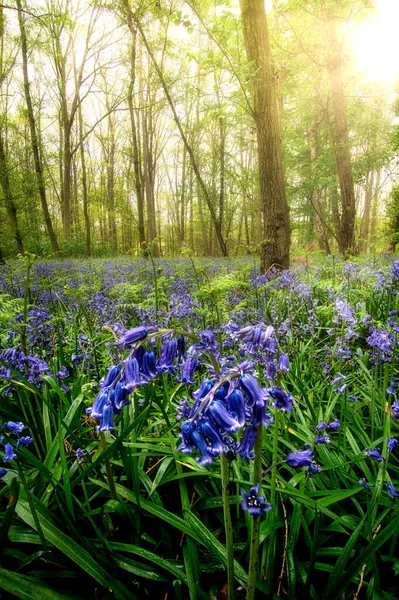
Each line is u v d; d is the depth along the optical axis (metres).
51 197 41.53
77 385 2.59
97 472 2.02
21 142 22.64
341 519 1.77
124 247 43.09
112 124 33.09
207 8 8.25
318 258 9.68
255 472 1.22
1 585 1.41
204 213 37.88
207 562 1.69
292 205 21.98
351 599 1.56
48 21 15.48
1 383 2.64
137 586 1.65
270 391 1.12
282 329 2.91
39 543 1.64
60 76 20.86
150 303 4.14
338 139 13.20
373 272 5.22
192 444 1.04
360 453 2.18
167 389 2.77
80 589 1.60
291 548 1.67
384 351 2.47
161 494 2.12
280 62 12.34
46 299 5.70
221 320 3.43
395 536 1.65
